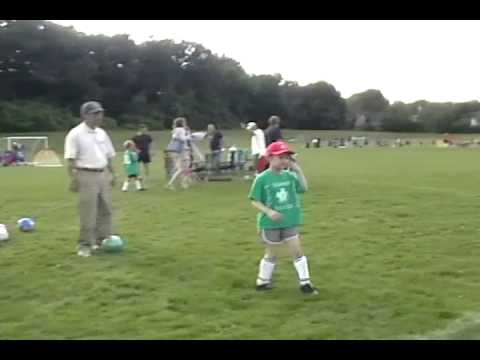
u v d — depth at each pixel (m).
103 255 9.66
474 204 15.17
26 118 86.38
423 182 21.48
